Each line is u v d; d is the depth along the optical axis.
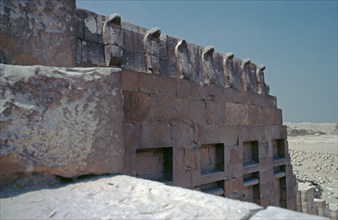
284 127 9.95
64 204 2.47
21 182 2.92
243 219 2.00
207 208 2.19
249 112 8.16
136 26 5.71
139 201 2.44
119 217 2.17
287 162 9.93
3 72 2.98
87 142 3.24
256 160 8.45
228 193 7.16
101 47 5.08
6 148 2.86
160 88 5.72
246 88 8.16
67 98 3.21
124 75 5.09
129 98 5.13
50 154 3.04
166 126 5.75
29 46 3.64
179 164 5.95
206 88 6.80
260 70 8.92
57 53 3.87
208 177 6.59
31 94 3.06
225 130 7.25
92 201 2.50
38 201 2.57
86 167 3.20
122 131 3.54
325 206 12.93
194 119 6.41
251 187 8.29
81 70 3.38
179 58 6.34
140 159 5.44
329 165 26.70
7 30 3.49
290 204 9.87
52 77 3.17
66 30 3.98
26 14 3.65
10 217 2.29
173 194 2.54
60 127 3.12
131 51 5.50
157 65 5.82
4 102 2.92
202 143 6.56
